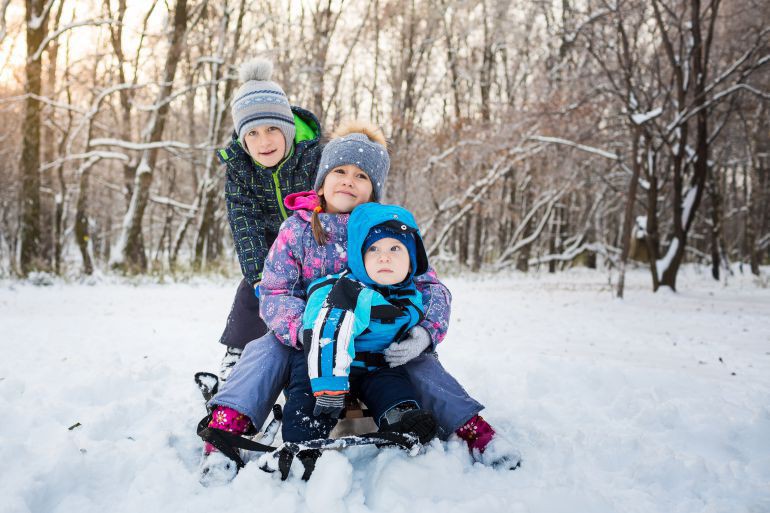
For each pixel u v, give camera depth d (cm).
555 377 402
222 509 207
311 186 313
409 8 2436
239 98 306
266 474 222
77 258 2716
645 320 821
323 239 264
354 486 219
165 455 252
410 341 250
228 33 2103
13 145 2331
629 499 230
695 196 1313
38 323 641
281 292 261
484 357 488
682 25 1367
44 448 260
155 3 1905
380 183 282
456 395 259
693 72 1281
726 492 236
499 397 367
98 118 2352
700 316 873
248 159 314
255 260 301
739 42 1423
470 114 2303
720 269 2392
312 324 235
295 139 319
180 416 309
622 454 272
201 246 2145
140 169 1639
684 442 294
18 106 1989
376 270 245
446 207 2025
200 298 1015
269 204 316
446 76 2708
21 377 380
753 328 744
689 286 1559
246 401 240
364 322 236
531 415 333
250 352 257
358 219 252
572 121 1482
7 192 2345
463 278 1906
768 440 296
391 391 243
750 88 1230
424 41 2488
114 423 296
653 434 303
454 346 559
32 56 1526
